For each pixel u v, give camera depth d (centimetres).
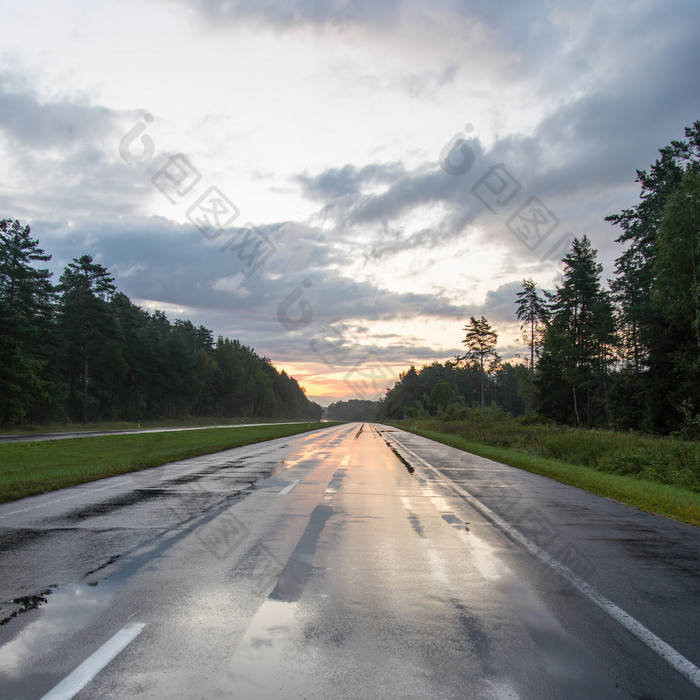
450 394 10394
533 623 423
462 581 529
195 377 10138
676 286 3023
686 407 3031
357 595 481
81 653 354
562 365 5753
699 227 2917
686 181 2956
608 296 5428
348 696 305
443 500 1058
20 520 806
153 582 508
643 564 609
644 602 478
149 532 726
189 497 1045
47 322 6100
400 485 1285
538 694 312
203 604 450
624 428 4759
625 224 4334
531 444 2959
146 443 2923
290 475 1465
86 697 301
